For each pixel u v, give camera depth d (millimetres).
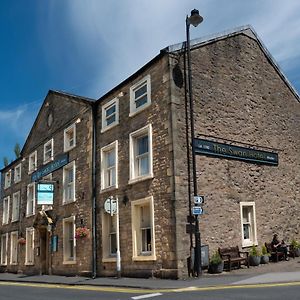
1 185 34000
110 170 18828
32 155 27875
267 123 18797
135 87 17484
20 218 28672
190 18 15055
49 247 23469
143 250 16141
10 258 29641
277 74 20000
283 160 19078
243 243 16312
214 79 17031
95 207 19156
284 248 17141
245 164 17281
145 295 10438
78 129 21656
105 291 12273
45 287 15531
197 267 14062
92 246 18844
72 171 22016
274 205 18047
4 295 12922
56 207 22984
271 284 11102
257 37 19531
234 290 10359
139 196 16203
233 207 16312
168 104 15297
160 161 15352
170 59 15625
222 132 16719
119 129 18203
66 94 23328
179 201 14430
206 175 15672
